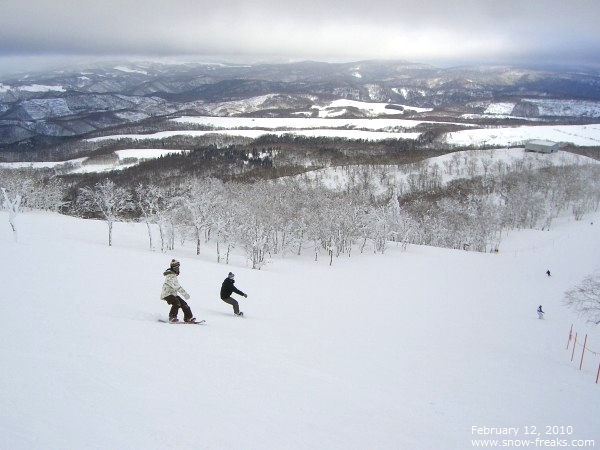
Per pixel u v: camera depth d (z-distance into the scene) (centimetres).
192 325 1930
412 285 6956
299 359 1612
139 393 1012
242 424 948
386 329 3344
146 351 1355
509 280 7725
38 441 714
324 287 5619
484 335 3988
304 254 10475
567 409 1656
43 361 1118
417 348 2455
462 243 12888
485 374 2009
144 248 7600
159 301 2442
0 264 3075
